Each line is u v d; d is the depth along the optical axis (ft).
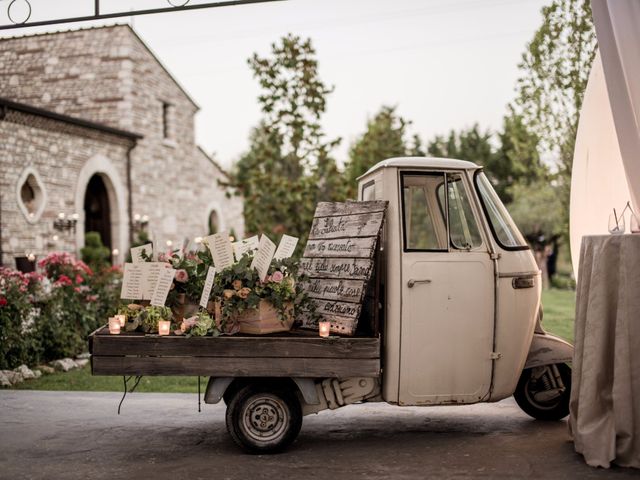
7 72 61.62
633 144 14.14
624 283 13.50
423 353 15.11
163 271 15.60
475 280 15.33
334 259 15.78
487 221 15.58
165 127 66.49
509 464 14.02
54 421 18.17
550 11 28.12
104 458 15.02
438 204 17.44
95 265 42.88
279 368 14.60
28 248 46.11
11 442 16.26
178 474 13.85
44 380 24.67
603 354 13.85
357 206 15.66
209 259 16.42
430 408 19.38
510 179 89.04
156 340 14.69
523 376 17.37
